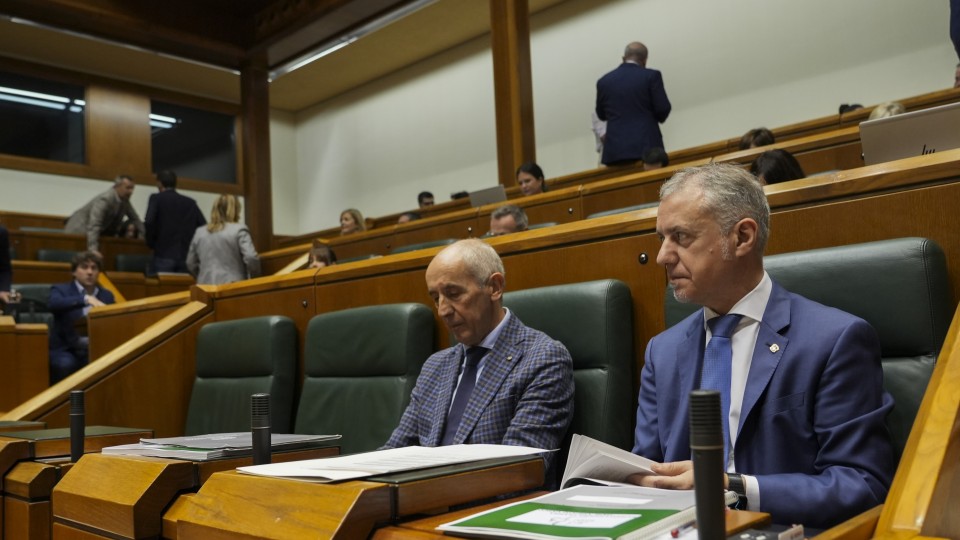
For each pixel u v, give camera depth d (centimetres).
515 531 72
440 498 89
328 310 210
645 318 152
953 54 509
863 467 99
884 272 114
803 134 387
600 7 691
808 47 573
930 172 120
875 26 542
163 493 119
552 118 721
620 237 156
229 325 219
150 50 661
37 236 610
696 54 630
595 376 146
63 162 808
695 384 116
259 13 674
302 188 977
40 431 174
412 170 850
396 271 196
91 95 826
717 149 420
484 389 148
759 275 114
